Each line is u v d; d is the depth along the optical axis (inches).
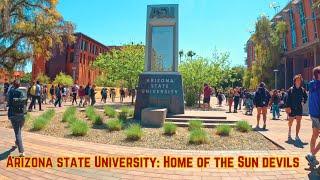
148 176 232.4
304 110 911.7
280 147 346.0
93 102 1034.7
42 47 1130.7
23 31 1038.4
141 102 627.5
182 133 439.8
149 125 518.6
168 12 658.8
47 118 531.8
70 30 1133.7
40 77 1895.9
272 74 2054.6
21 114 291.7
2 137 376.5
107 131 446.6
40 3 1099.3
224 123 533.3
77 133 412.8
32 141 357.7
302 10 2009.1
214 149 341.7
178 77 628.1
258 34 2105.1
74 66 2704.2
